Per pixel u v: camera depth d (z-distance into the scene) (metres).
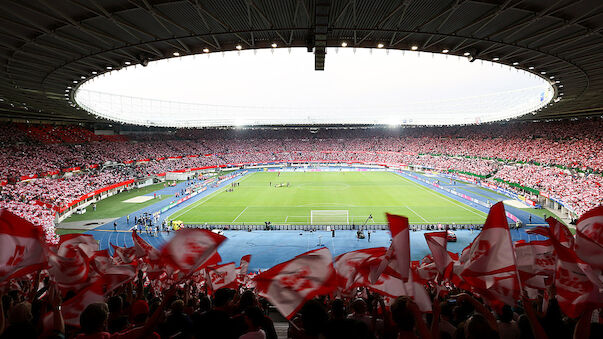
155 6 17.17
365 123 122.25
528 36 21.61
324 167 128.38
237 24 19.84
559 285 4.71
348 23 20.02
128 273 7.19
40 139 71.94
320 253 6.08
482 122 100.44
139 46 23.25
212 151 122.19
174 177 94.19
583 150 67.88
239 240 38.97
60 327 4.88
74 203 53.06
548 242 7.00
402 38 22.48
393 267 5.30
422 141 122.69
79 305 5.74
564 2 16.64
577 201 45.72
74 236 6.74
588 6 16.97
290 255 33.97
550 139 80.19
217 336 4.42
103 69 29.12
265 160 128.38
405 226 5.34
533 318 4.35
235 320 5.36
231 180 92.81
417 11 18.20
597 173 57.31
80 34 20.89
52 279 5.86
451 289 12.03
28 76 30.44
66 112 58.91
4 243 4.76
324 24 18.08
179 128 127.06
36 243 4.97
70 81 32.66
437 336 4.44
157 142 110.31
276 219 48.19
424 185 79.38
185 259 5.79
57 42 22.12
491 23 19.58
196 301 9.26
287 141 141.38
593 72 30.22
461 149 102.25
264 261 32.41
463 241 37.47
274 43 23.12
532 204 54.31
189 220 48.03
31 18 18.31
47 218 41.16
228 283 9.75
